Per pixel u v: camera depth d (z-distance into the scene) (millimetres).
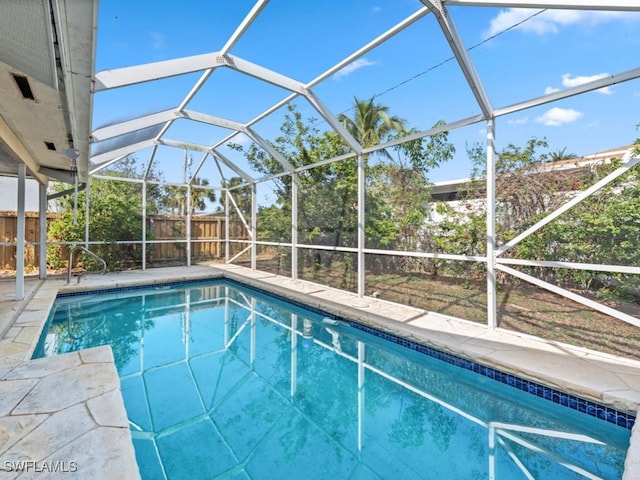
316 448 2488
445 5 3207
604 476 2141
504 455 2395
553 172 3664
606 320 3334
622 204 3189
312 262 7109
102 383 2555
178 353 4254
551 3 2791
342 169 6324
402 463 2318
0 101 2867
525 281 3949
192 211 10109
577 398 2678
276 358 4133
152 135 6973
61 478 1588
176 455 2375
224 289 7832
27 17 1707
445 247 4688
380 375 3709
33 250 7992
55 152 4703
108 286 6906
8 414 2107
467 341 3688
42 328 3977
